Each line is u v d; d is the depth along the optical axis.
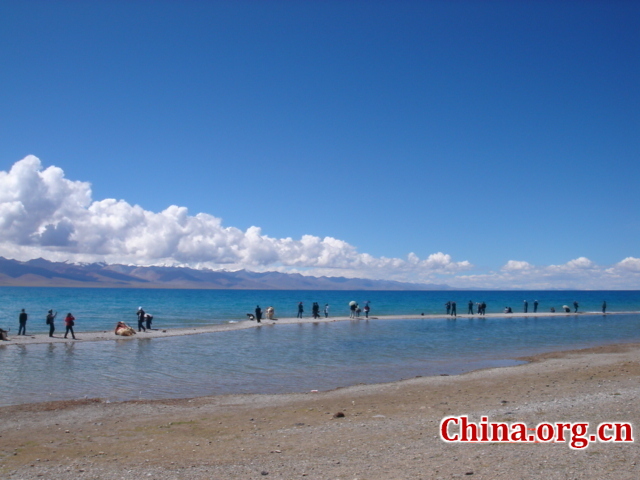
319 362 28.12
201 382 22.08
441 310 101.88
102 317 70.00
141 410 16.47
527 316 75.81
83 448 12.06
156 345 36.03
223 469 9.98
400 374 24.33
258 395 19.08
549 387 19.50
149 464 10.55
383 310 101.75
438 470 9.18
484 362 28.27
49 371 24.66
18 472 10.11
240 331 48.25
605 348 33.53
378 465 9.75
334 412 15.97
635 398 16.09
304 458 10.62
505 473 8.82
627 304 142.00
